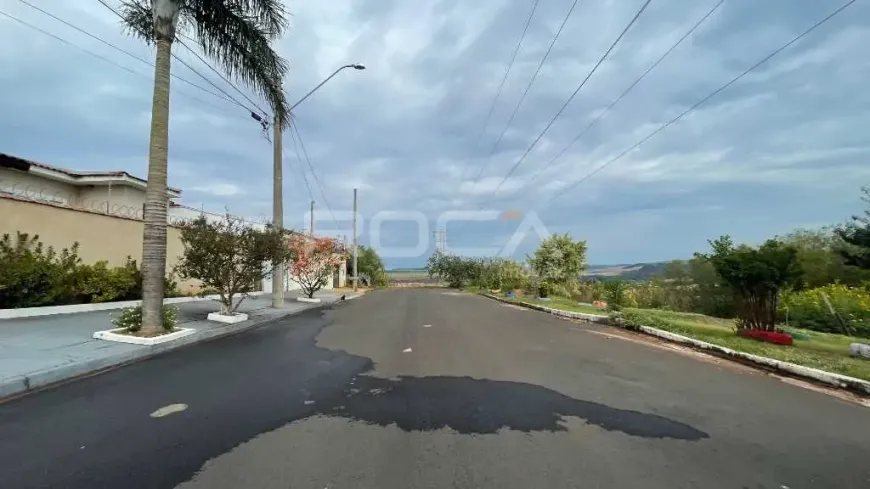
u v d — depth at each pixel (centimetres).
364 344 916
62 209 1243
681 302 1886
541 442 405
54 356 664
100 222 1373
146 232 862
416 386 588
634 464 364
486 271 4109
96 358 664
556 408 504
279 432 419
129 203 1869
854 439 429
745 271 1002
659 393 577
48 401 504
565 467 355
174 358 753
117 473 334
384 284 5519
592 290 2494
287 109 1239
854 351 812
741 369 738
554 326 1275
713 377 674
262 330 1124
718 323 1303
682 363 773
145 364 702
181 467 345
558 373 675
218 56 1052
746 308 1041
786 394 588
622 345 955
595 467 356
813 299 1257
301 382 601
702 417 486
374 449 384
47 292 1082
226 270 1170
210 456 365
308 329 1148
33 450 373
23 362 619
